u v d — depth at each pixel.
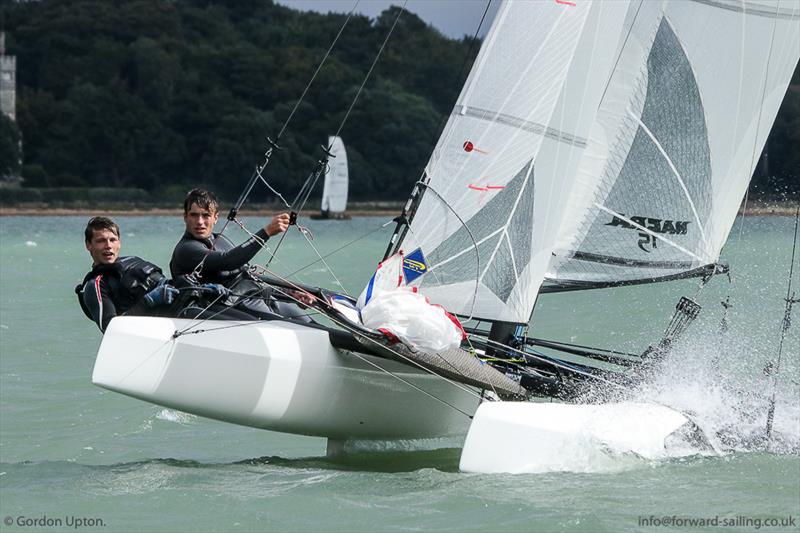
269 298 20.20
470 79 21.38
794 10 23.05
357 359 19.73
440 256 21.11
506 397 19.98
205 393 18.62
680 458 18.91
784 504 16.22
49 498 17.05
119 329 18.42
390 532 14.97
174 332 18.53
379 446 21.14
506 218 21.12
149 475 18.75
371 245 138.12
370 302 19.20
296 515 15.84
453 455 20.98
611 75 23.03
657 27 22.91
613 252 23.55
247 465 19.88
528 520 15.36
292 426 19.56
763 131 23.61
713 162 23.52
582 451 18.25
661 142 23.28
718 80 23.22
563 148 21.19
